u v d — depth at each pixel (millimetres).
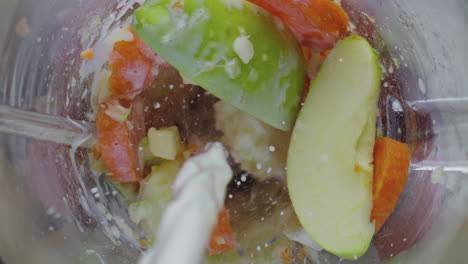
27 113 195
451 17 196
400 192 202
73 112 219
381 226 202
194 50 183
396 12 212
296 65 196
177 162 220
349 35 201
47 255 185
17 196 184
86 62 228
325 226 194
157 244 165
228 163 216
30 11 203
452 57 197
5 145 186
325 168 191
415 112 211
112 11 232
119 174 221
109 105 220
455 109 199
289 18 193
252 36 187
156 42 183
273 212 215
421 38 206
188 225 167
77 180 212
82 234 201
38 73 202
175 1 183
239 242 214
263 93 191
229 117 217
